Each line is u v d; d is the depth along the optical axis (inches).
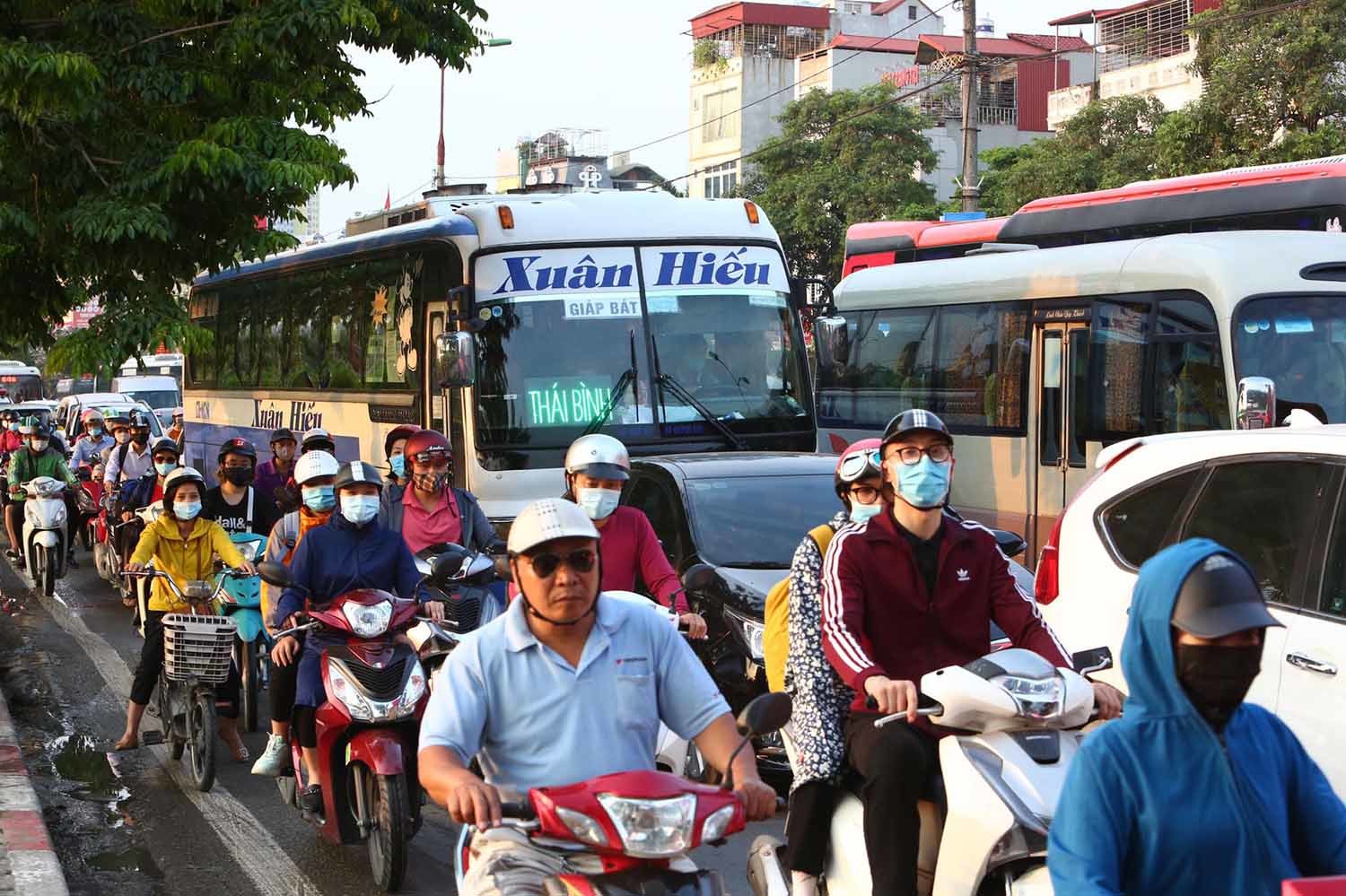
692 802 136.3
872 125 1913.1
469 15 598.9
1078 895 110.9
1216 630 106.3
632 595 192.9
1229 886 111.5
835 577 181.5
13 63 459.2
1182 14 2208.4
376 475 281.3
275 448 463.5
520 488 491.8
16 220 486.3
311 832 299.9
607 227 514.0
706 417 506.6
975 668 167.2
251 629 370.9
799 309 531.2
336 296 642.2
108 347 501.0
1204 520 233.0
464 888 149.2
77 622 577.0
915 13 2866.6
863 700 181.0
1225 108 1162.6
